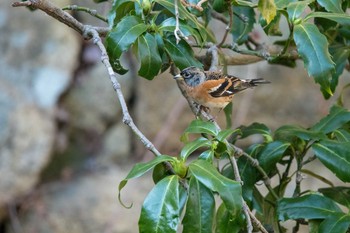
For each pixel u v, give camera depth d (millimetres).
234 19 8289
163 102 15750
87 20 15469
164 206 5062
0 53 15625
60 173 15781
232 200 4980
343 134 6746
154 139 15664
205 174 5098
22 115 15188
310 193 6586
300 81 15336
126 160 16156
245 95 15320
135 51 6445
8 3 15945
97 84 16203
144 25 6270
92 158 16062
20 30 15852
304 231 14258
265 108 15305
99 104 16172
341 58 7340
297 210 6258
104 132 16281
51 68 15906
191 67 6719
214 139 5656
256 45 8281
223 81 8539
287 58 7680
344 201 7004
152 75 6254
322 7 7105
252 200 6742
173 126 15656
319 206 6254
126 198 15383
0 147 14938
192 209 5285
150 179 15820
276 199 6707
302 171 7434
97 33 6602
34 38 15898
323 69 6105
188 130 5766
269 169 6609
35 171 15219
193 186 5285
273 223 6855
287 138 6859
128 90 15953
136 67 15914
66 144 15977
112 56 6207
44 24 16016
